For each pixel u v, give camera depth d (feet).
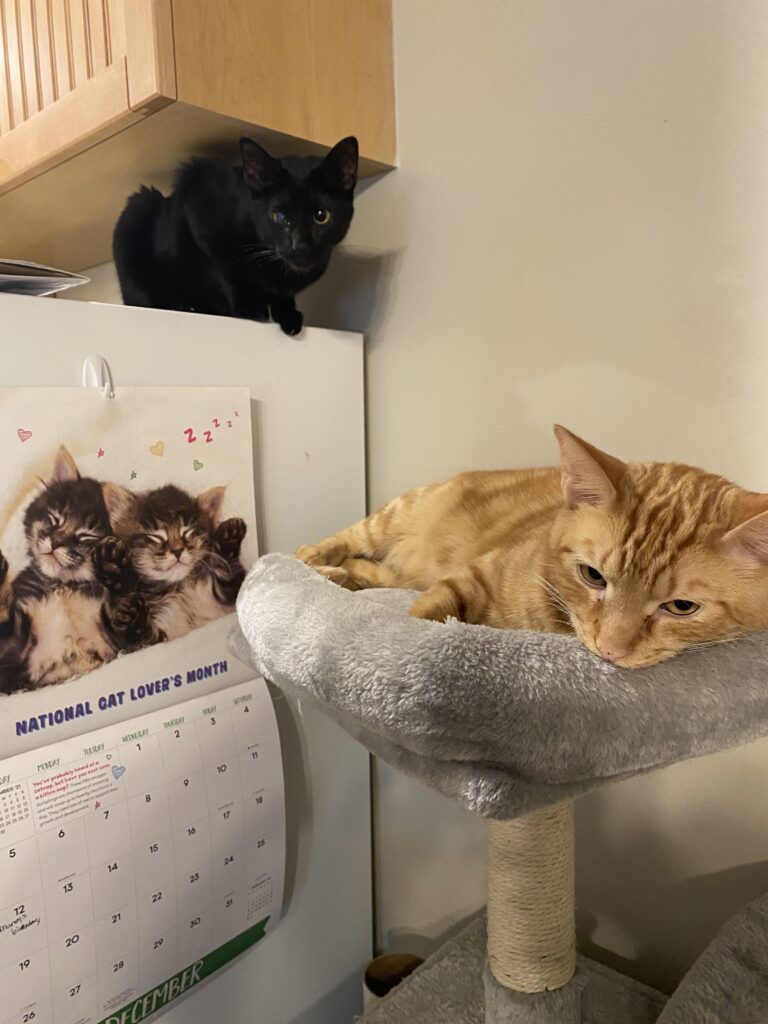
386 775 4.56
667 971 3.53
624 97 3.21
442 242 3.91
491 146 3.66
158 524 3.16
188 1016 3.49
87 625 2.97
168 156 3.82
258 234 3.73
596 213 3.34
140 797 3.10
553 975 2.86
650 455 3.30
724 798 3.27
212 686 3.43
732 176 2.96
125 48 3.14
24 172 3.93
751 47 2.87
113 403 2.97
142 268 4.18
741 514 2.16
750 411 3.01
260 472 3.67
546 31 3.41
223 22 3.23
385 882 4.72
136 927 3.11
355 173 3.73
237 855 3.51
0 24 3.82
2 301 2.67
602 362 3.41
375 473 4.41
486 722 1.90
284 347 3.72
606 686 2.05
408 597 3.07
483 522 3.48
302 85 3.59
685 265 3.12
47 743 2.88
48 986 2.85
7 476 2.70
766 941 2.84
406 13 3.91
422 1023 3.43
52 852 2.84
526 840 2.73
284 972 4.03
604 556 2.33
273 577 2.87
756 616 2.22
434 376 4.04
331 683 2.19
